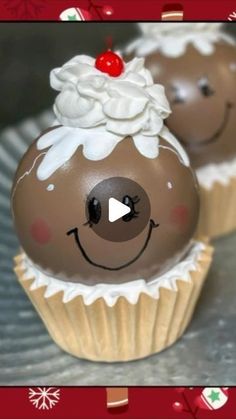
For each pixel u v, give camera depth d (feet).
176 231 0.62
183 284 0.66
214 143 0.79
